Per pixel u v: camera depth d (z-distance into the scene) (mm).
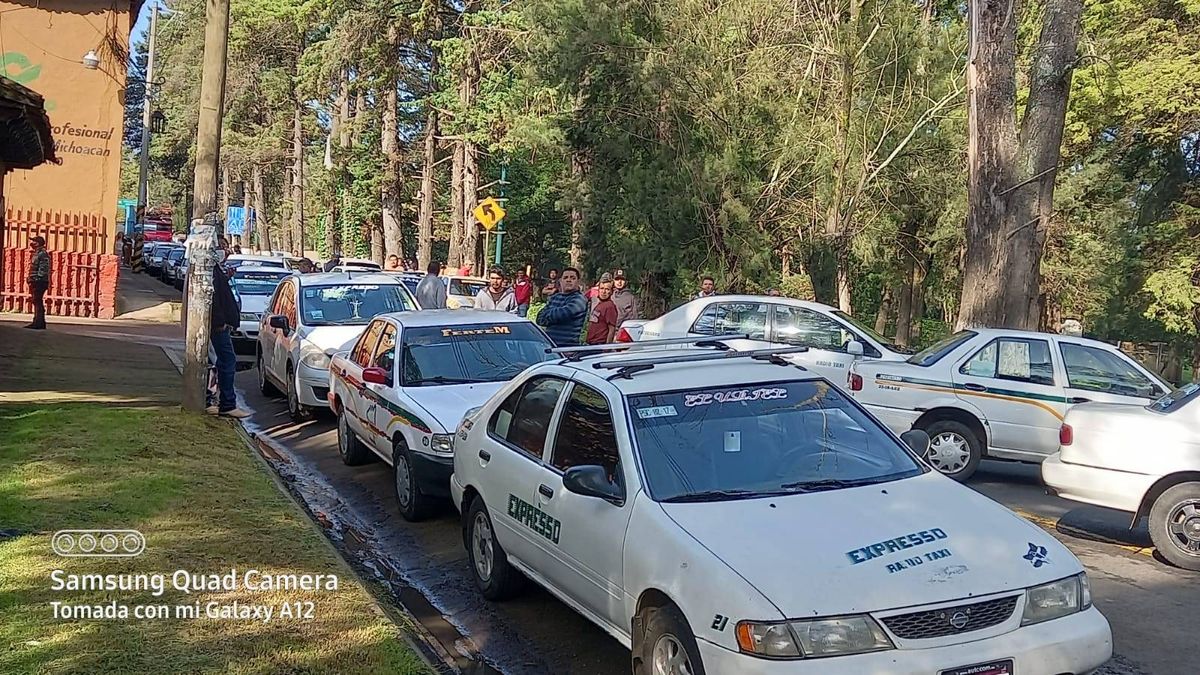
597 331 12977
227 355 12273
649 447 5156
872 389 11125
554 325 12344
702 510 4727
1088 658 4254
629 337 13961
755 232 23359
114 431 9703
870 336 12812
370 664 4918
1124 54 23266
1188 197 27953
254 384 16797
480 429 6770
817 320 13117
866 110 24672
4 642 4859
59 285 23484
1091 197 30406
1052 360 10453
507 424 6508
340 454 11250
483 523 6609
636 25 24375
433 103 34719
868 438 5566
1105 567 7523
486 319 10148
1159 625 6211
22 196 23062
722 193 23250
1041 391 10320
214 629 5234
